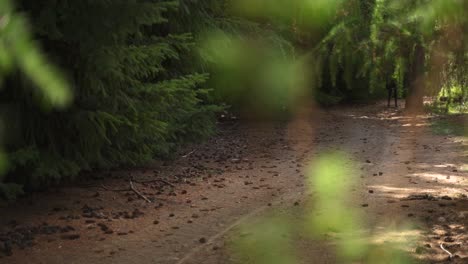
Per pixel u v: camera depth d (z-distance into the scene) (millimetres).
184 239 5598
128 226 6164
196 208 7039
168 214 6727
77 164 7520
